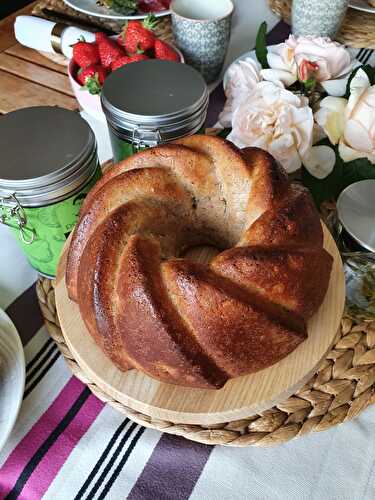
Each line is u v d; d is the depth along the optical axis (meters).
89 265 0.29
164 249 0.31
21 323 0.38
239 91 0.50
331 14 0.56
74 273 0.33
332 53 0.49
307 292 0.29
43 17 0.64
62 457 0.31
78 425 0.33
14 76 0.58
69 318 0.34
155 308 0.27
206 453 0.32
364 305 0.37
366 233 0.33
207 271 0.28
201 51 0.54
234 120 0.44
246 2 0.70
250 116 0.43
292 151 0.43
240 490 0.30
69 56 0.57
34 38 0.58
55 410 0.33
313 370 0.31
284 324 0.28
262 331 0.28
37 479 0.30
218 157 0.33
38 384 0.34
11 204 0.33
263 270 0.27
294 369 0.31
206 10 0.57
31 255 0.39
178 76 0.41
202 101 0.39
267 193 0.30
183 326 0.28
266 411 0.33
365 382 0.34
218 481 0.30
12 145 0.35
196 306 0.27
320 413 0.33
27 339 0.37
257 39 0.53
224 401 0.29
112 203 0.32
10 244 0.43
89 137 0.36
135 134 0.38
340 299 0.34
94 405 0.34
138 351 0.28
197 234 0.35
